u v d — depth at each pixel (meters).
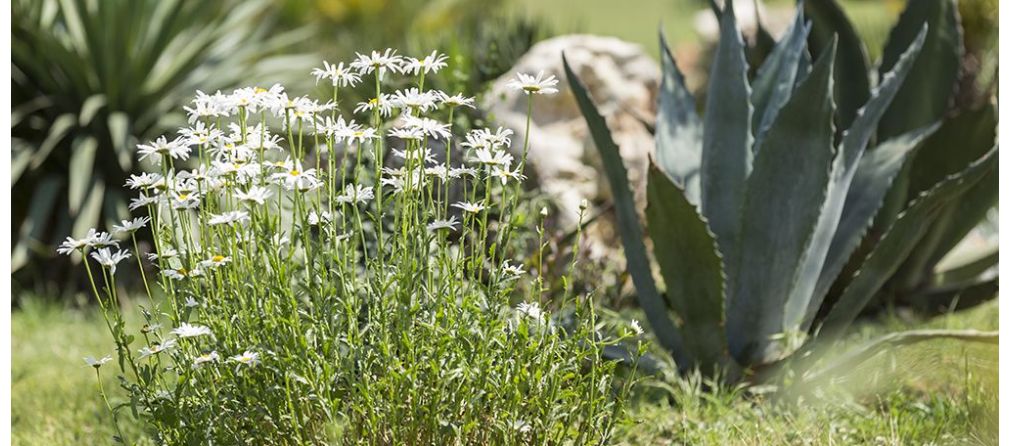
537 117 9.68
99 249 4.35
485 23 13.83
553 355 4.42
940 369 6.72
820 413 6.04
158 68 11.96
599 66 10.11
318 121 4.54
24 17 11.43
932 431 5.77
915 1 7.79
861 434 5.77
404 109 4.64
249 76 12.28
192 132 4.36
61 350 8.37
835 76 7.91
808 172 6.14
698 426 5.81
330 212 4.39
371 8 19.61
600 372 4.46
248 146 4.42
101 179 11.27
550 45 10.15
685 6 28.41
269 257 4.30
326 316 4.27
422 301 4.52
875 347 6.11
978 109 7.77
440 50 10.78
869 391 6.45
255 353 4.15
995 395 6.12
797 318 6.52
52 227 11.48
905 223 6.27
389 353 4.19
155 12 11.92
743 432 5.74
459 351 4.22
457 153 6.98
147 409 4.39
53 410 6.73
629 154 10.02
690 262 6.22
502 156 4.41
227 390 4.28
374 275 4.42
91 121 11.41
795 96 5.98
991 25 14.48
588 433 4.46
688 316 6.40
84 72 11.27
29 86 11.57
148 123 11.68
